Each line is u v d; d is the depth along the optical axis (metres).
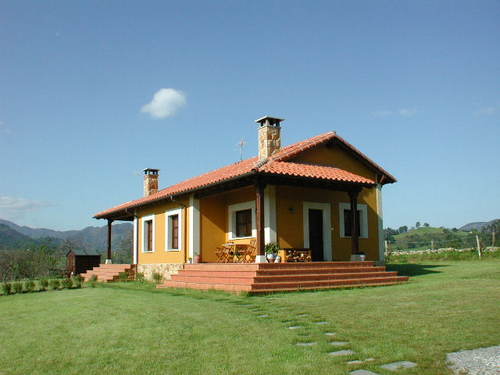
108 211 25.92
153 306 11.13
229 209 19.34
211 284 14.45
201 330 8.09
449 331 7.25
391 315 8.73
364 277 15.42
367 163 19.69
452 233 46.81
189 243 18.77
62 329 9.08
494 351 6.12
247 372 5.67
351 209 17.19
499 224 39.78
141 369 6.04
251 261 16.72
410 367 5.57
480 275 16.03
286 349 6.57
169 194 18.97
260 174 14.57
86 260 27.64
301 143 18.83
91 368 6.23
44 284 18.77
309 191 18.02
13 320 10.78
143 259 22.89
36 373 6.16
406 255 29.98
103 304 12.09
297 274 14.30
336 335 7.25
